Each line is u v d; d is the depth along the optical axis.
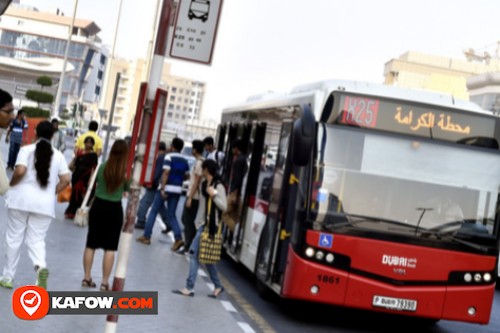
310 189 11.41
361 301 11.37
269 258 12.79
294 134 11.07
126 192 11.30
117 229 11.12
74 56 166.75
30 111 51.38
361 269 11.38
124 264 6.96
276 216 12.66
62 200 18.81
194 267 12.44
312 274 11.31
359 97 11.60
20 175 9.99
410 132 11.65
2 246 13.01
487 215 11.68
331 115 11.54
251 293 14.06
